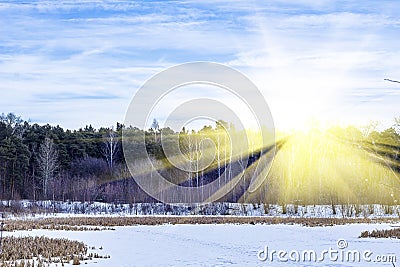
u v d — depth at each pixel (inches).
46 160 2207.2
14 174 2233.0
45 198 2102.6
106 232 1077.1
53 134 2568.9
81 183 2119.8
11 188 2161.7
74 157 2527.1
